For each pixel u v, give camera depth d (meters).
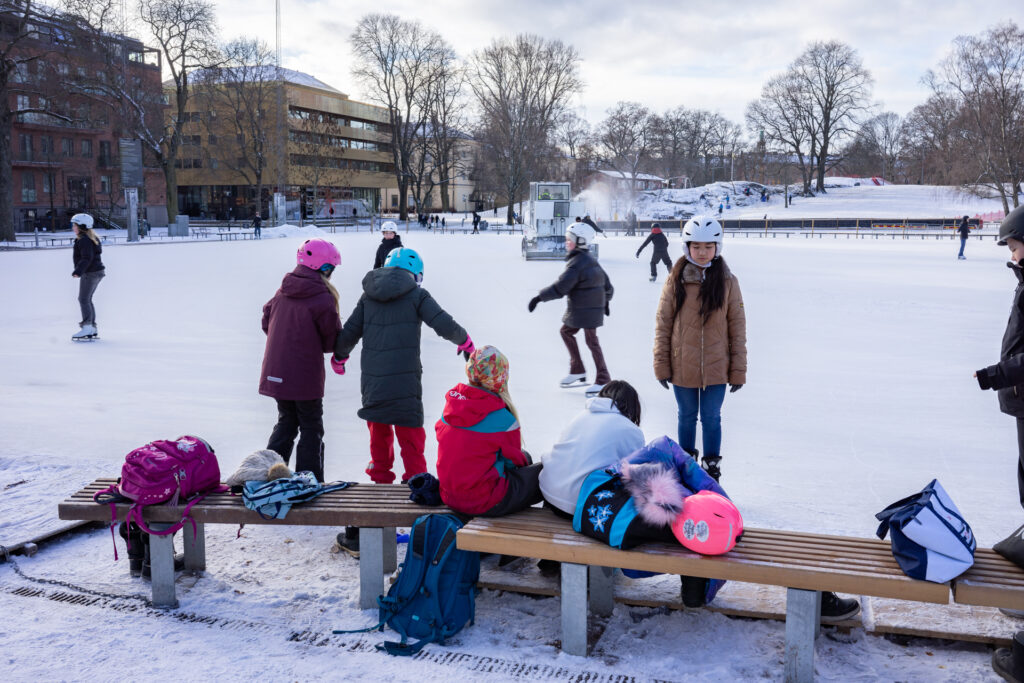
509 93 68.62
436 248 36.97
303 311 4.61
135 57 61.50
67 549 4.15
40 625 3.34
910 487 5.00
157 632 3.30
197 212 81.12
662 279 20.42
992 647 3.16
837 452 5.81
